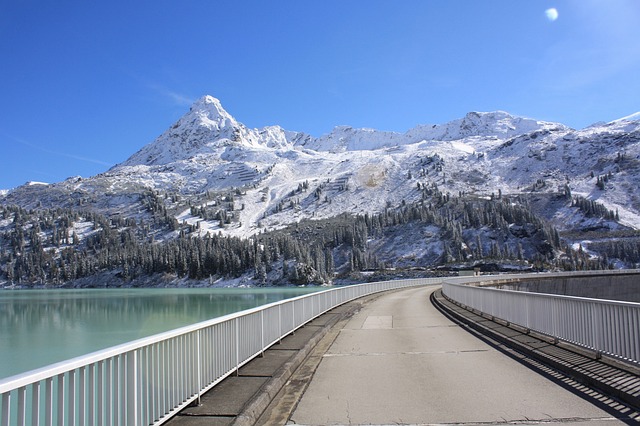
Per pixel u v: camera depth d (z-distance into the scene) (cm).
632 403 776
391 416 748
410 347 1443
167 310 8312
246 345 1082
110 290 17625
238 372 995
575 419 709
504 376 1007
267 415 774
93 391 532
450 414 749
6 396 412
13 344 4831
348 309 2730
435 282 7944
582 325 1147
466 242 19800
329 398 868
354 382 992
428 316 2459
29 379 436
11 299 12675
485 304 2173
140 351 622
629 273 8712
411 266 18800
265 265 18738
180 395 718
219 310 8119
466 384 944
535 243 19150
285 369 1034
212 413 723
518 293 1655
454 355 1283
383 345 1497
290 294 12012
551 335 1338
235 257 19088
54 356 4134
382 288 5053
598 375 924
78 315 7938
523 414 739
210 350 852
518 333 1556
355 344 1530
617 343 994
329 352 1384
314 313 2159
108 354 546
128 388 596
